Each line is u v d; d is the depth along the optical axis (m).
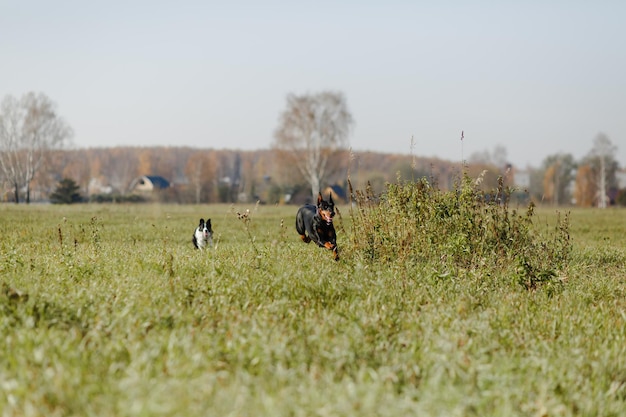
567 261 20.20
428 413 7.14
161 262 16.48
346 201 135.12
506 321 12.06
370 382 8.38
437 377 8.18
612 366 9.84
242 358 8.85
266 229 38.44
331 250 20.72
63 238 28.56
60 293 12.62
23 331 9.50
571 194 194.38
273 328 10.40
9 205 75.94
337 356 9.14
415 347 9.84
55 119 120.69
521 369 9.25
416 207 19.41
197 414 6.84
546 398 8.33
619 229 45.38
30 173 119.62
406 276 15.70
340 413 7.02
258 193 151.50
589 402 8.42
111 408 7.10
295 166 125.56
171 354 8.66
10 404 7.30
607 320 12.71
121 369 8.44
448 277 15.58
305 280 14.34
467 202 19.39
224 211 68.25
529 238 19.39
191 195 150.12
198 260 17.16
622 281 18.47
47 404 7.28
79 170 191.50
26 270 15.34
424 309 12.41
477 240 18.41
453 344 9.59
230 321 10.76
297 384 8.10
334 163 123.44
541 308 13.66
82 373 8.12
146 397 7.14
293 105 118.00
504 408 7.64
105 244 23.83
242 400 7.17
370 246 18.83
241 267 15.92
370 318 11.16
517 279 15.84
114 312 11.02
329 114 118.50
